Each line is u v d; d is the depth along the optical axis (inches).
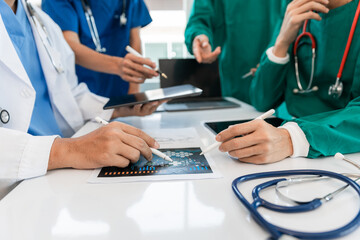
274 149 19.3
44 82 33.3
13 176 17.7
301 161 20.1
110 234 11.6
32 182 17.3
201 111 41.8
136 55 37.8
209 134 28.4
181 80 48.7
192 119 36.5
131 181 17.1
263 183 15.1
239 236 11.2
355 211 12.9
